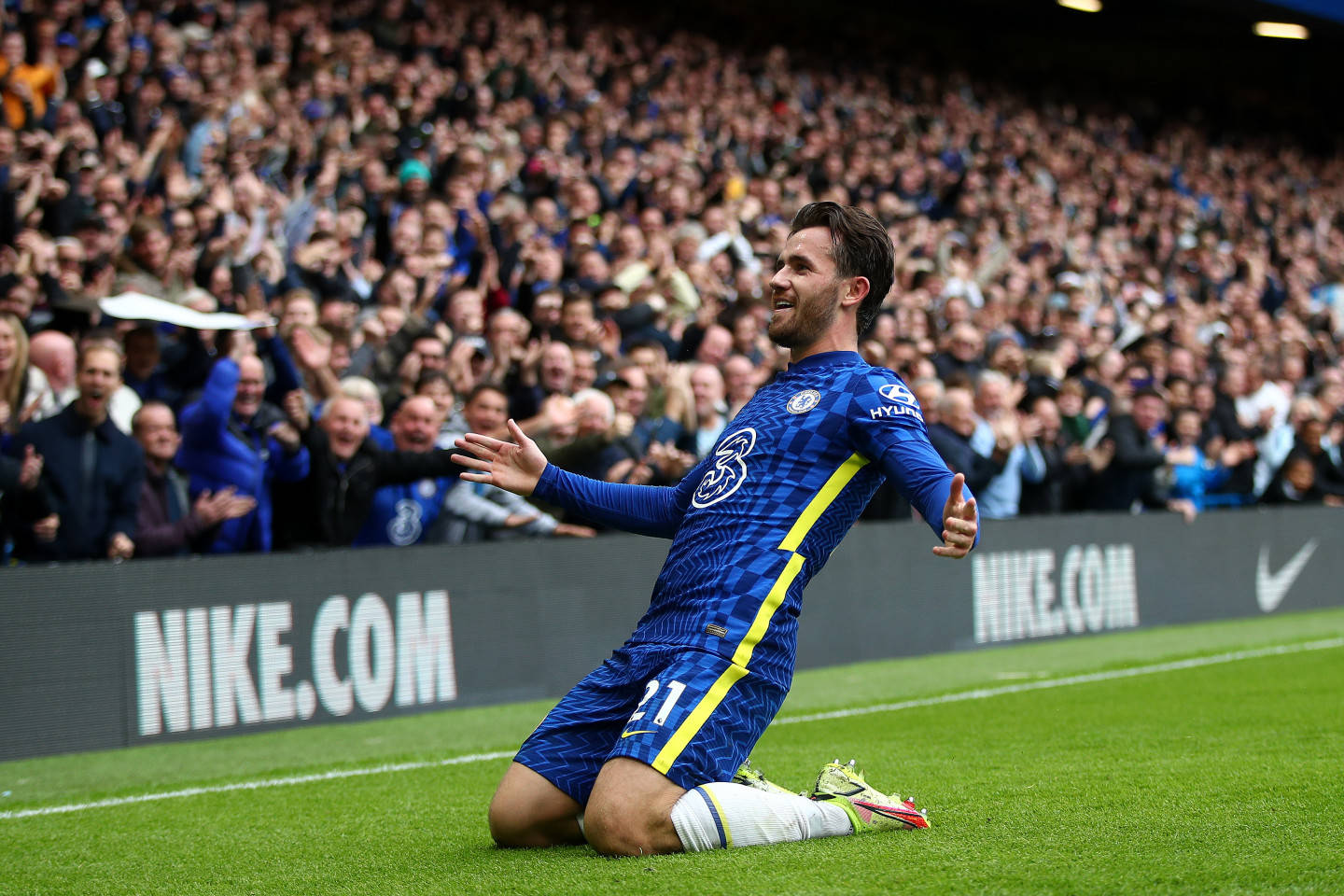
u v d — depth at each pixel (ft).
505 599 26.73
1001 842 11.25
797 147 58.59
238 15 46.88
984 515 34.22
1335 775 14.60
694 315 36.76
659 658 11.44
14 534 22.44
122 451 22.94
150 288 28.96
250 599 23.48
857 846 11.07
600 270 35.94
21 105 34.68
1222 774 15.05
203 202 32.58
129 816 16.15
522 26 56.95
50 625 21.53
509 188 41.57
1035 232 58.23
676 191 44.88
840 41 74.59
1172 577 38.01
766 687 11.34
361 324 30.40
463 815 15.06
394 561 25.21
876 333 36.52
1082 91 83.10
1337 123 88.69
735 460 11.76
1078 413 37.04
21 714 21.15
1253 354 50.03
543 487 12.66
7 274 25.27
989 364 37.93
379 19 51.80
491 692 26.40
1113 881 9.74
